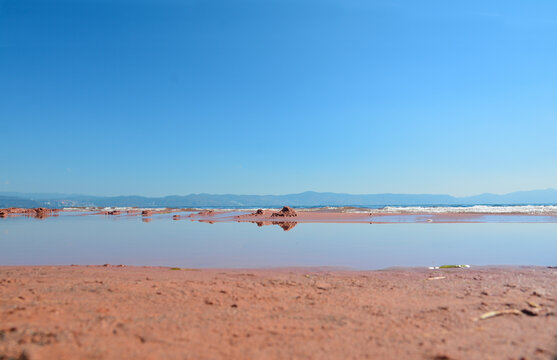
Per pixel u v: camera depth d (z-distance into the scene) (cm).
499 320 515
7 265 1059
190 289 680
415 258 1191
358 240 1697
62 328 433
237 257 1217
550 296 649
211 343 416
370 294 677
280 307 581
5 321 453
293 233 2048
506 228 2306
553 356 390
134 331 440
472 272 930
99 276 808
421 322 508
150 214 4812
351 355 393
